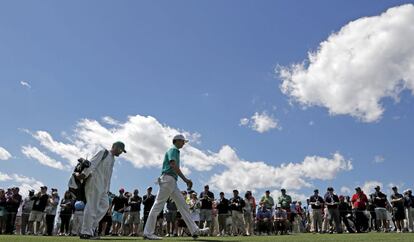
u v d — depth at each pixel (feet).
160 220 56.49
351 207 65.36
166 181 25.39
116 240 24.04
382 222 59.47
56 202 56.95
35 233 55.62
